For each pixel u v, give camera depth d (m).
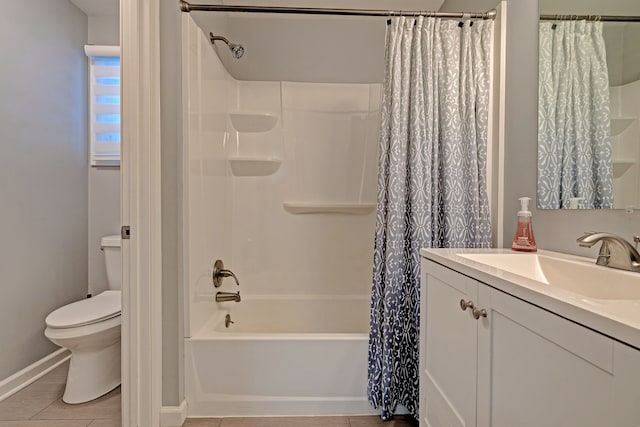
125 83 1.53
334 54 2.64
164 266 1.64
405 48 1.64
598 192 1.15
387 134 1.66
